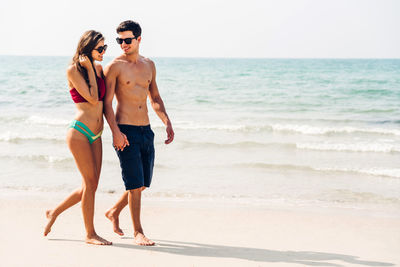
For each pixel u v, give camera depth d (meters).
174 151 11.25
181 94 27.56
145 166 4.51
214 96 26.34
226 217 5.98
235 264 4.03
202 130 14.60
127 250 4.32
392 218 6.06
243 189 7.79
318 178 8.70
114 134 4.21
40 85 32.44
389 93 26.58
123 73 4.33
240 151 11.41
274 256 4.34
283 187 7.97
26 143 12.07
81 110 4.16
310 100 24.08
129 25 4.34
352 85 32.12
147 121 4.53
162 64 102.62
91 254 4.16
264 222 5.77
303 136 13.88
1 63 90.25
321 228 5.53
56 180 8.19
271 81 38.47
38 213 5.87
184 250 4.43
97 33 4.04
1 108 20.66
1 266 3.81
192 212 6.23
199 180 8.40
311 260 4.24
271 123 16.67
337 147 11.72
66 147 11.59
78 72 4.02
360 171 9.13
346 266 4.07
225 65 92.31
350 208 6.64
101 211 6.12
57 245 4.43
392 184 8.26
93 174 4.29
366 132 14.48
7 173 8.71
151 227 5.44
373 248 4.74
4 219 5.54
